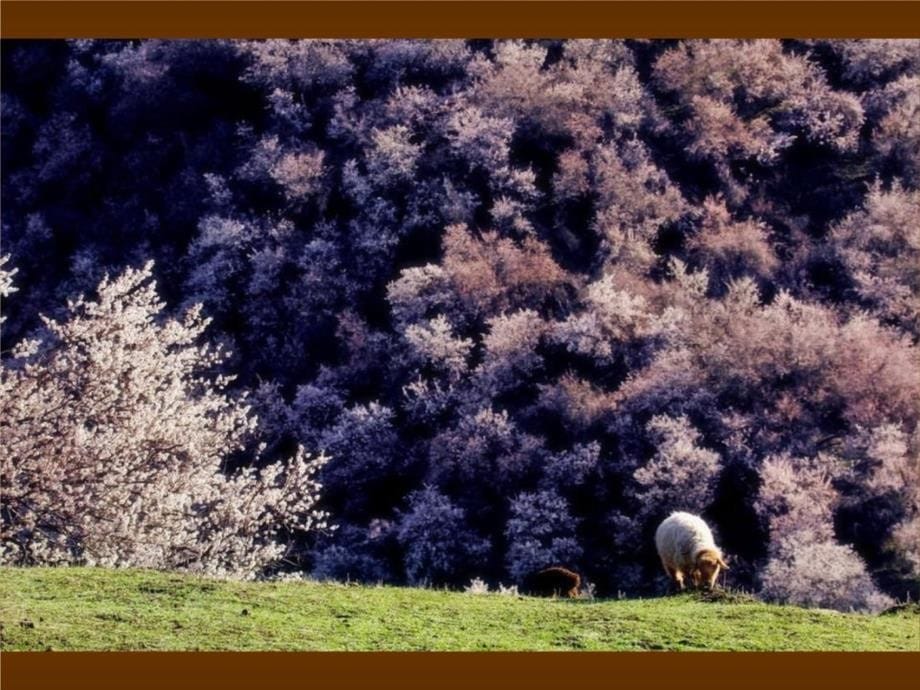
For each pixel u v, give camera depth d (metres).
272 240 188.50
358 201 191.25
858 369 164.88
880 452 155.25
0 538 59.62
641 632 42.47
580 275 186.38
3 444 59.34
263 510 69.25
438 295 178.12
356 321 177.38
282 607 44.28
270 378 174.75
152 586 46.22
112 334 66.38
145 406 64.19
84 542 60.88
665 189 197.50
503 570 149.38
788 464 154.62
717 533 152.62
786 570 142.25
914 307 177.50
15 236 198.62
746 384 164.50
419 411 166.12
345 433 161.25
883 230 185.75
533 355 170.62
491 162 196.75
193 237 196.75
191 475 66.56
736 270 186.62
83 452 60.47
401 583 148.00
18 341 185.75
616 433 161.12
